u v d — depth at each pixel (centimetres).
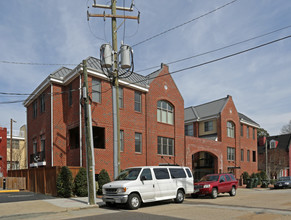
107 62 1441
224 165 3275
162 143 2527
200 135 3609
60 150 2103
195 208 1247
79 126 1953
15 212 1136
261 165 4975
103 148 2114
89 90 1961
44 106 2302
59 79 2147
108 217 1026
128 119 2214
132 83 2111
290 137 5206
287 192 2356
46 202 1423
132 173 1339
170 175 1443
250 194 2139
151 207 1307
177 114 2708
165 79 2630
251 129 4044
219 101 3650
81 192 1692
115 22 1497
